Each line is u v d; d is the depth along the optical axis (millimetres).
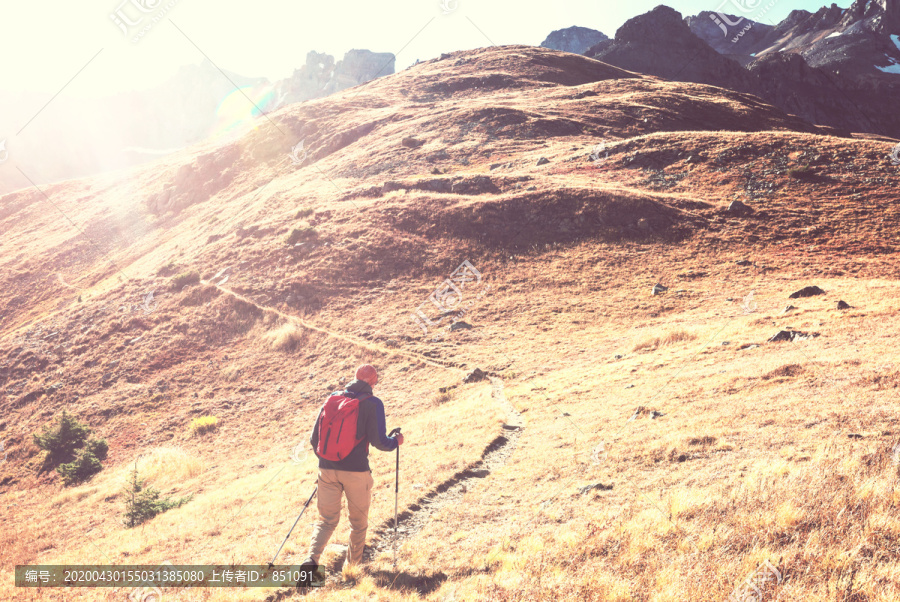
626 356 24484
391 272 44188
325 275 44625
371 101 114312
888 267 33250
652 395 15078
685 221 43312
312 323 39500
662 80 135500
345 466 6188
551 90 105375
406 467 12367
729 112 92125
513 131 74750
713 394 13367
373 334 36406
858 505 5266
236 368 36969
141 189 104125
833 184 45375
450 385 26984
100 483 26422
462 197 51469
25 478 31203
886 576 4078
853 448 7055
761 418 10023
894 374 10758
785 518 5438
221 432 29953
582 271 39844
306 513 9992
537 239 44625
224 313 43000
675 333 24969
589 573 5133
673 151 55281
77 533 16578
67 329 46312
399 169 68062
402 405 25875
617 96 95000
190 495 18047
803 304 24531
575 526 6789
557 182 51562
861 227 39000
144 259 70875
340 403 6172
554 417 15766
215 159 98125
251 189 86188
